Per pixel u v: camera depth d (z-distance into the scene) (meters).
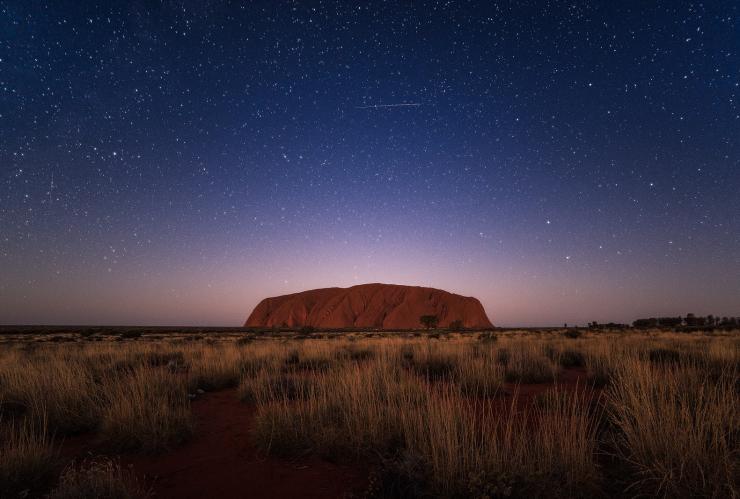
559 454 3.69
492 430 4.76
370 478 3.75
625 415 4.38
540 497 3.24
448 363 10.25
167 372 8.87
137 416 5.30
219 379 9.53
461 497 3.31
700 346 14.50
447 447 3.70
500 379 7.82
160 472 4.28
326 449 4.57
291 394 7.37
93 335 47.12
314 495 3.65
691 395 5.08
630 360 8.20
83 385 6.84
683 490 3.10
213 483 3.97
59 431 5.72
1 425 5.45
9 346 23.38
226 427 5.97
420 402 5.70
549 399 6.02
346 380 6.56
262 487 3.85
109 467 3.82
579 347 15.20
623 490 3.36
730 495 2.97
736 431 3.88
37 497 3.70
